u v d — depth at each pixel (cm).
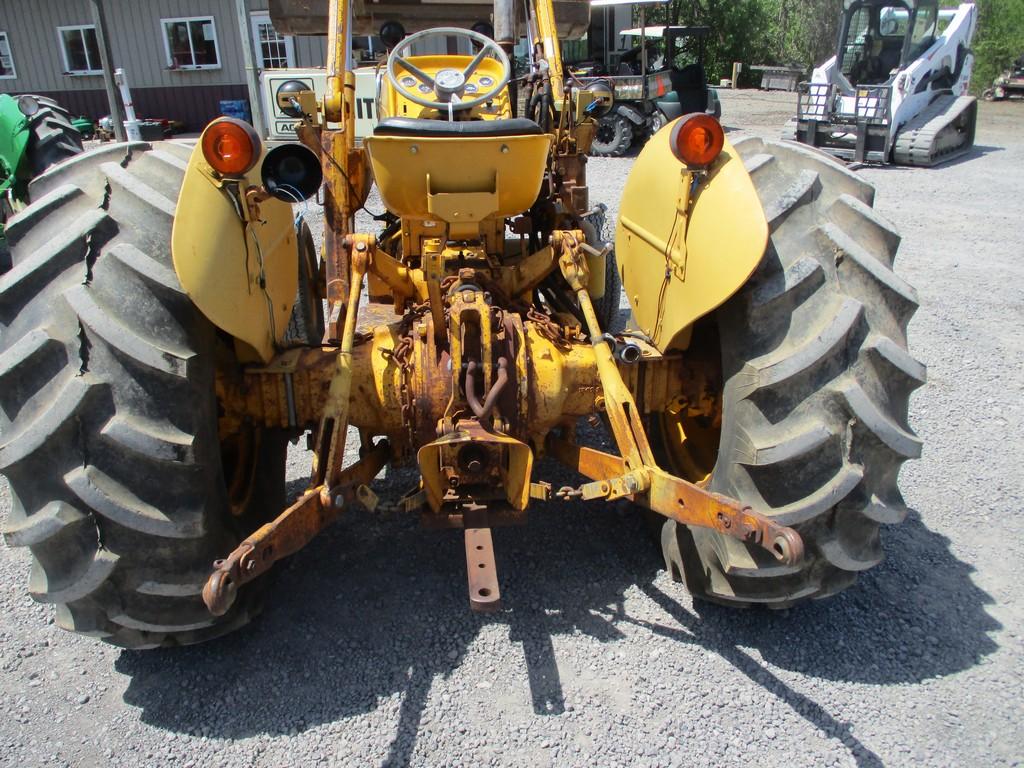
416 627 282
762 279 241
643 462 244
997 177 1162
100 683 260
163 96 1858
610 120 1395
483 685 256
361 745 235
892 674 262
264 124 1073
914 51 1297
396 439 283
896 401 239
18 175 644
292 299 296
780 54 3112
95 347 216
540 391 271
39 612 294
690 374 289
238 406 276
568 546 327
